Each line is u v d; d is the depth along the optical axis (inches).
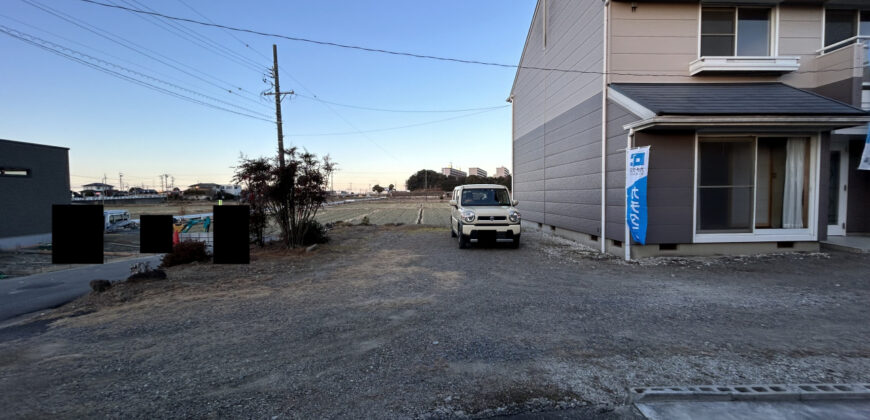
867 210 460.8
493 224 473.1
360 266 388.8
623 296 263.3
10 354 181.9
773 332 193.3
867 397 130.4
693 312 226.4
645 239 377.4
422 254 455.8
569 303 248.8
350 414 125.0
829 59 420.8
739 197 394.6
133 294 287.1
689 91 403.2
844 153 460.4
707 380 143.9
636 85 427.5
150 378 153.9
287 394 139.1
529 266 374.6
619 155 414.0
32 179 757.3
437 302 255.3
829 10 456.1
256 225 496.4
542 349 175.6
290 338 195.5
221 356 174.7
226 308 250.8
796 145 397.1
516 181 846.5
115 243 795.4
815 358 162.7
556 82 596.1
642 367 156.0
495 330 201.2
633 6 427.2
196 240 511.8
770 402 129.2
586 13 485.4
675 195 386.3
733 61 411.8
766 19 440.5
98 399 137.6
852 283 284.5
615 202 423.5
